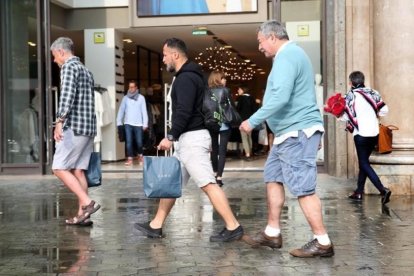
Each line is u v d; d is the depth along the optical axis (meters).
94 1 16.52
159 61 22.73
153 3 15.78
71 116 7.95
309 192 6.17
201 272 5.75
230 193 10.81
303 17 14.00
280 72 6.02
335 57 12.89
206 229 7.68
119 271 5.82
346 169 12.82
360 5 12.62
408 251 6.49
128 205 9.61
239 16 15.38
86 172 8.30
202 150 6.82
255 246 6.68
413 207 9.25
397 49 10.59
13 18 14.33
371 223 8.02
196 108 6.81
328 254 6.23
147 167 6.78
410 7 10.56
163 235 7.36
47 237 7.35
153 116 19.30
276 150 6.44
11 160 14.36
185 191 10.91
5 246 6.90
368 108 9.77
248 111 17.97
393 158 10.50
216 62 25.61
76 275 5.70
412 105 10.60
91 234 7.48
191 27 16.36
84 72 8.05
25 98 14.36
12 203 9.97
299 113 6.15
